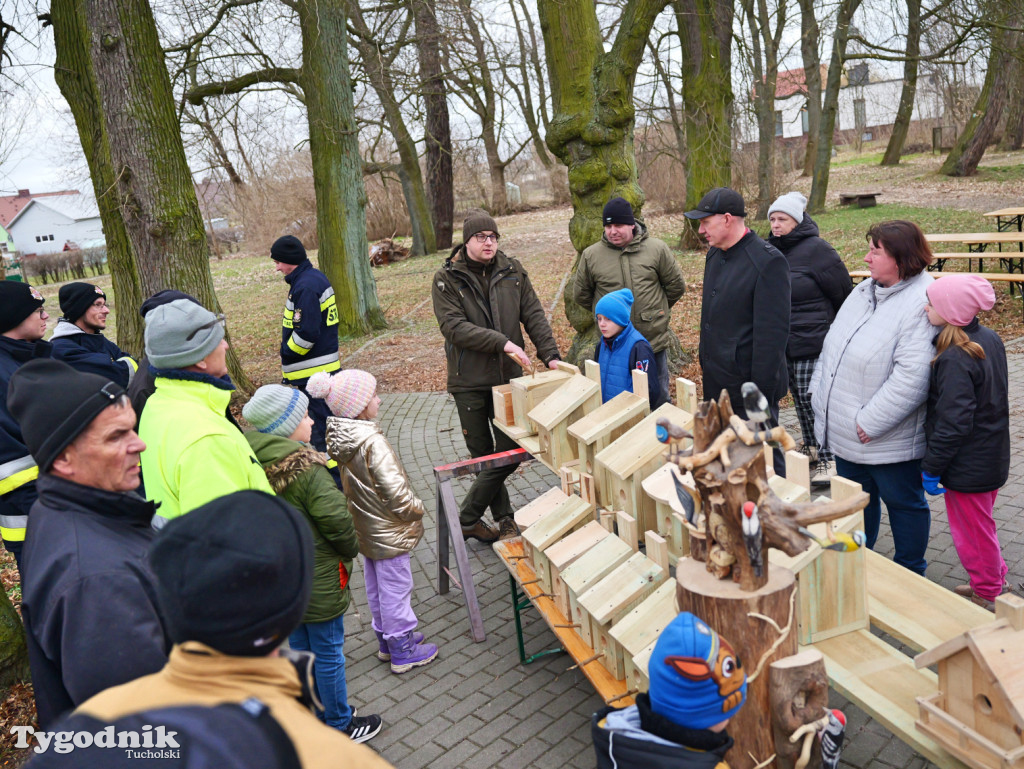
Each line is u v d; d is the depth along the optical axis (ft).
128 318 31.71
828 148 66.33
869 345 11.25
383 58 45.24
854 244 46.75
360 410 11.37
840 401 11.74
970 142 76.02
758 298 12.84
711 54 50.65
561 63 26.00
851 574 7.80
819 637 7.83
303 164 97.04
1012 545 13.60
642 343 13.38
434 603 14.25
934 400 10.64
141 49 24.89
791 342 16.21
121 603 5.36
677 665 5.14
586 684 11.31
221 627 3.50
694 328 32.76
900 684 7.07
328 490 9.43
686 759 5.18
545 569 10.62
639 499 9.61
